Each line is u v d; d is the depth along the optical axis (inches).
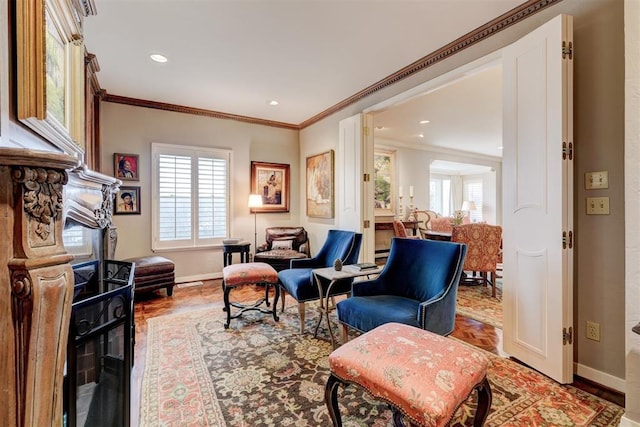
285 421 61.2
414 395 42.4
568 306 73.4
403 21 93.0
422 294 85.5
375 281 94.0
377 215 259.3
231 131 191.0
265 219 204.4
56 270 30.6
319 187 189.0
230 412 63.9
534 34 79.1
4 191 27.0
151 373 79.1
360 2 84.4
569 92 73.1
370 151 150.2
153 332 105.0
